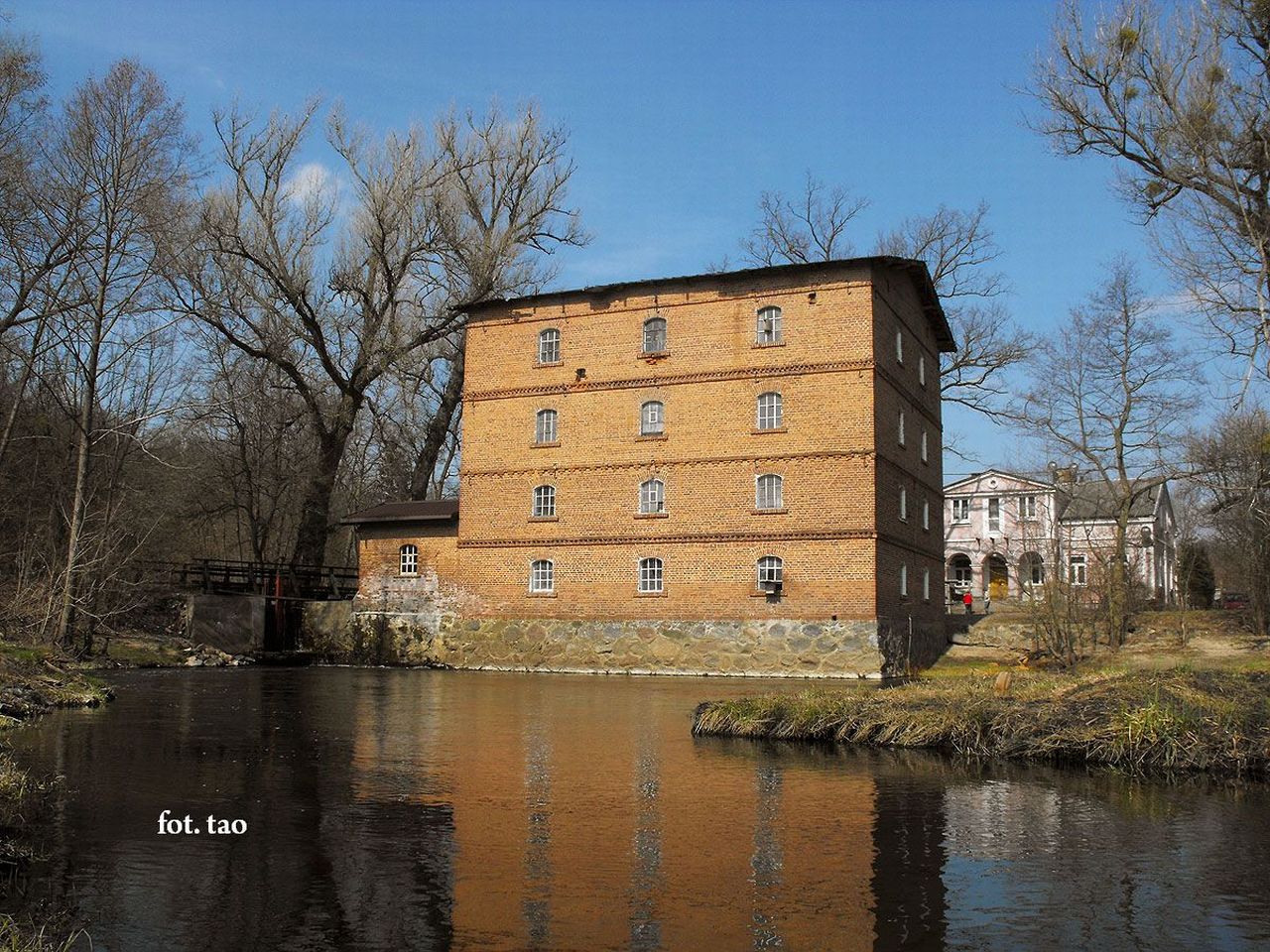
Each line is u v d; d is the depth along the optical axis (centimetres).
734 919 853
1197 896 919
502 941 805
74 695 2236
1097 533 5625
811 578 3362
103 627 3684
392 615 4034
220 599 4066
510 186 4844
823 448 3400
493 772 1488
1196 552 4984
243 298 4388
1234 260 2581
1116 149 2839
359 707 2348
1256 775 1452
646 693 2734
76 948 789
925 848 1070
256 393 4622
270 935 816
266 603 4109
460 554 3906
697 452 3566
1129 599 3759
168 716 2086
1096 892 928
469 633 3850
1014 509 5984
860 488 3338
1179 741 1516
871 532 3300
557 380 3812
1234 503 3459
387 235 4609
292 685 2938
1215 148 2559
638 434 3659
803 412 3444
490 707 2367
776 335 3516
